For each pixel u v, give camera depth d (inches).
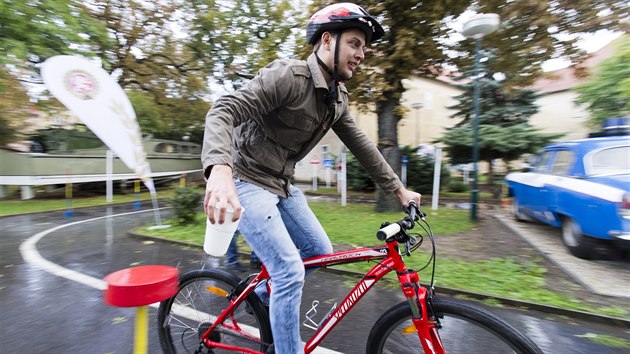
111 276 54.6
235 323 87.2
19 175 453.7
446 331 66.1
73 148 503.8
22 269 183.9
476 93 288.4
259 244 70.5
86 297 145.6
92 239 253.3
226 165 54.6
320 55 70.0
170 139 765.3
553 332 115.5
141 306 52.2
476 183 291.9
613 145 193.9
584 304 132.0
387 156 335.3
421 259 184.4
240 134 73.3
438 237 235.6
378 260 72.2
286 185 77.9
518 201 281.3
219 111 59.5
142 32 559.5
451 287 148.1
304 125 70.8
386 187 85.4
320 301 137.7
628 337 112.3
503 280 155.2
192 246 225.8
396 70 303.9
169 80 634.2
